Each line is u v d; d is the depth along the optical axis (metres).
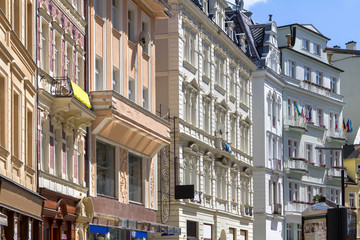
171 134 49.84
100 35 36.78
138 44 41.31
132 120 37.09
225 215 59.19
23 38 26.67
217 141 58.03
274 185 75.62
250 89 69.06
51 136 30.38
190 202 50.75
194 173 53.34
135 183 41.28
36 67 28.16
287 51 80.44
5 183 22.39
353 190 89.25
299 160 79.56
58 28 31.28
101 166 36.62
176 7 50.59
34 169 27.81
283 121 78.88
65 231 31.98
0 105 23.20
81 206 33.00
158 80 50.88
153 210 43.59
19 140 25.56
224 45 61.34
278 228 75.31
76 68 33.66
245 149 67.06
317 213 29.39
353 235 28.02
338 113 89.19
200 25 55.44
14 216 24.23
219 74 60.28
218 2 60.94
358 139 91.25
